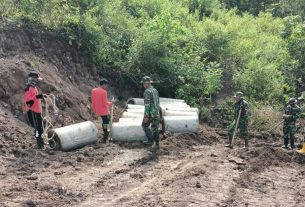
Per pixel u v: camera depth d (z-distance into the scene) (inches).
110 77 653.3
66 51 604.4
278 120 631.2
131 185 352.8
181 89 664.4
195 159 433.4
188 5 1001.5
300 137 595.5
